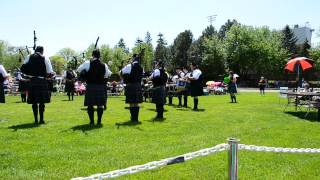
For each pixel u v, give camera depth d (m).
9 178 4.11
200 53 62.69
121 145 5.86
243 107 13.16
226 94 25.53
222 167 4.84
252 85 53.06
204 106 13.52
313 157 5.58
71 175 4.28
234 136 6.92
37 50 7.83
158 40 83.50
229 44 56.47
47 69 7.85
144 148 5.69
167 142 6.18
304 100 12.28
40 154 5.14
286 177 4.55
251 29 57.47
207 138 6.62
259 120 9.41
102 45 57.34
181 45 70.50
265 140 6.63
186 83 13.25
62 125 7.70
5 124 7.76
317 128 8.30
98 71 7.78
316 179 4.52
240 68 57.00
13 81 20.95
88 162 4.81
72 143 5.90
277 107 13.32
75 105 12.73
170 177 4.38
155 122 8.55
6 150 5.33
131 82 8.47
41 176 4.21
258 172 4.72
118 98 18.00
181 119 9.23
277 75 58.59
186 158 3.35
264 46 55.88
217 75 55.22
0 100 8.62
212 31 68.19
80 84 21.55
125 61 9.67
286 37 70.19
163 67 9.40
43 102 7.85
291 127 8.34
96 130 7.15
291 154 5.70
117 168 4.58
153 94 9.42
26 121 8.27
